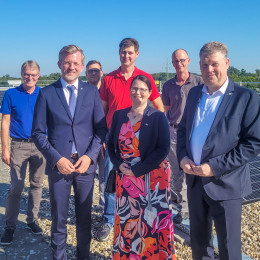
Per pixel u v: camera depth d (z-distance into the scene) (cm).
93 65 441
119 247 274
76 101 285
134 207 265
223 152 231
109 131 309
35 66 342
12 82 2411
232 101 231
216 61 227
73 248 337
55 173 279
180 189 382
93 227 385
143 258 263
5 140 347
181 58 379
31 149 351
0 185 535
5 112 344
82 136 284
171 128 396
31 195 366
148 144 264
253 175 405
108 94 361
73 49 275
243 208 442
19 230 376
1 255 324
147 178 263
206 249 266
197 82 389
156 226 263
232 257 236
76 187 291
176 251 332
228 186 235
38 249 337
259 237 362
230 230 237
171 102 398
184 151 261
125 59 341
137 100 264
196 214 257
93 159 284
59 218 283
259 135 225
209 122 239
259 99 228
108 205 358
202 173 228
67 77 277
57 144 279
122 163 270
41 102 279
